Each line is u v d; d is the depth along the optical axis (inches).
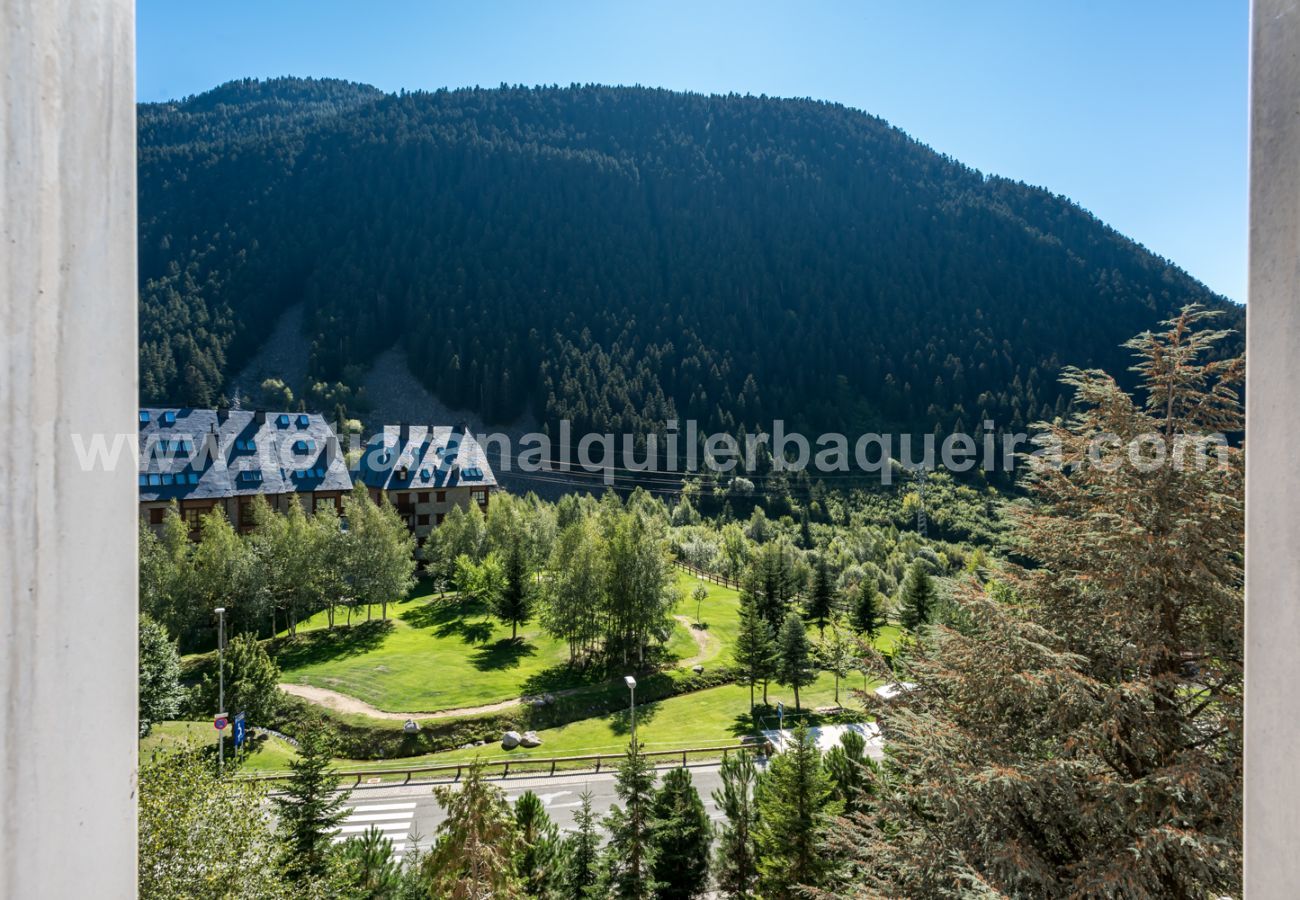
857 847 359.9
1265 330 32.3
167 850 424.8
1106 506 337.7
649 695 1311.5
